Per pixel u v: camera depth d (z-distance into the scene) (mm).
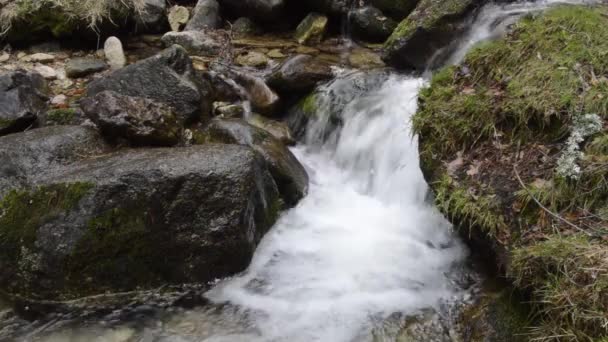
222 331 3227
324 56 6039
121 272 3443
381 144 4629
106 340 3156
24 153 3787
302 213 4309
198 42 6223
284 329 3232
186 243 3480
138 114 4289
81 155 3939
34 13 5906
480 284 3256
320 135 5168
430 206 3971
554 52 3672
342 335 3176
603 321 2420
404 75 5367
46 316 3316
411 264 3672
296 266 3756
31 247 3406
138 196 3436
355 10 6391
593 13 4078
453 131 3592
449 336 3092
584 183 2986
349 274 3662
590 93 3268
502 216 3121
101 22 6090
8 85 4727
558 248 2740
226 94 5422
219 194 3502
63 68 5750
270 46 6328
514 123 3424
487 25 5008
